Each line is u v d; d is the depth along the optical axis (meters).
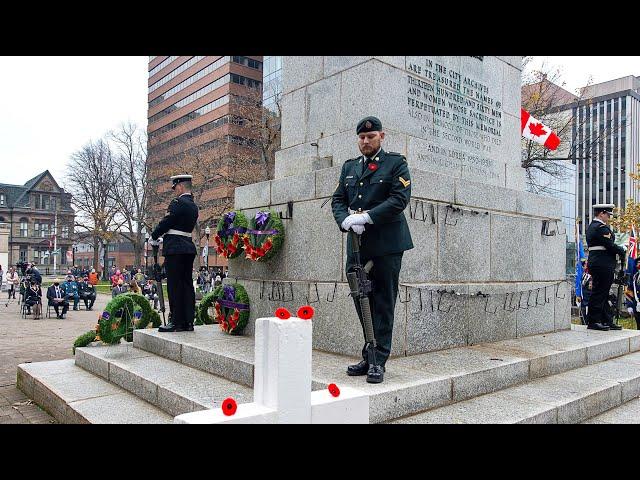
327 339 5.31
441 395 3.99
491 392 4.45
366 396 2.89
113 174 47.94
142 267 47.22
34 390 5.63
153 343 6.10
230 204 35.97
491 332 6.14
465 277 5.96
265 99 38.12
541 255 7.34
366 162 4.27
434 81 6.31
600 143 28.73
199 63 63.34
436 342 5.40
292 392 2.56
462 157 6.59
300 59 6.57
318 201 5.65
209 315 7.67
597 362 6.01
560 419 4.03
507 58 7.54
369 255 4.12
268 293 6.13
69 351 9.94
